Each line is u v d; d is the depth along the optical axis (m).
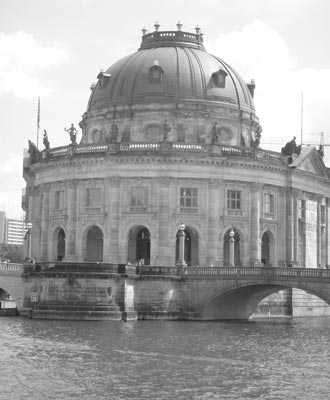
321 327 81.81
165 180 97.12
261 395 39.16
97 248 105.00
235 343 60.88
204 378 43.44
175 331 69.81
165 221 96.94
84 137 113.44
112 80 110.56
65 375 43.50
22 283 86.81
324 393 39.81
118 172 98.25
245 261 99.94
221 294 85.81
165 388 40.44
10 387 40.00
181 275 86.81
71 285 79.69
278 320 95.38
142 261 96.44
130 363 48.16
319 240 113.06
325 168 113.62
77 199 101.44
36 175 109.12
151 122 106.06
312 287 80.62
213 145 98.25
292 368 47.59
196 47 114.94
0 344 56.25
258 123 113.12
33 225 111.62
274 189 103.88
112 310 79.50
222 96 108.12
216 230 98.12
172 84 107.06
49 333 64.44
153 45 114.75
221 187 99.00
